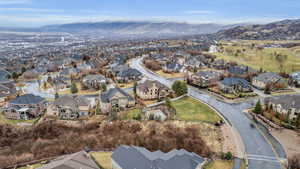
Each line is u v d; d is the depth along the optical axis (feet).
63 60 479.82
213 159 134.31
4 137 173.99
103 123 187.32
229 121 182.60
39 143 162.50
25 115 198.08
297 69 359.25
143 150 126.72
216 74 318.45
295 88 280.10
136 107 215.31
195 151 145.48
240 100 233.76
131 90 276.82
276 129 168.45
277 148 144.46
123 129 177.88
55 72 407.44
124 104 216.13
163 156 118.42
